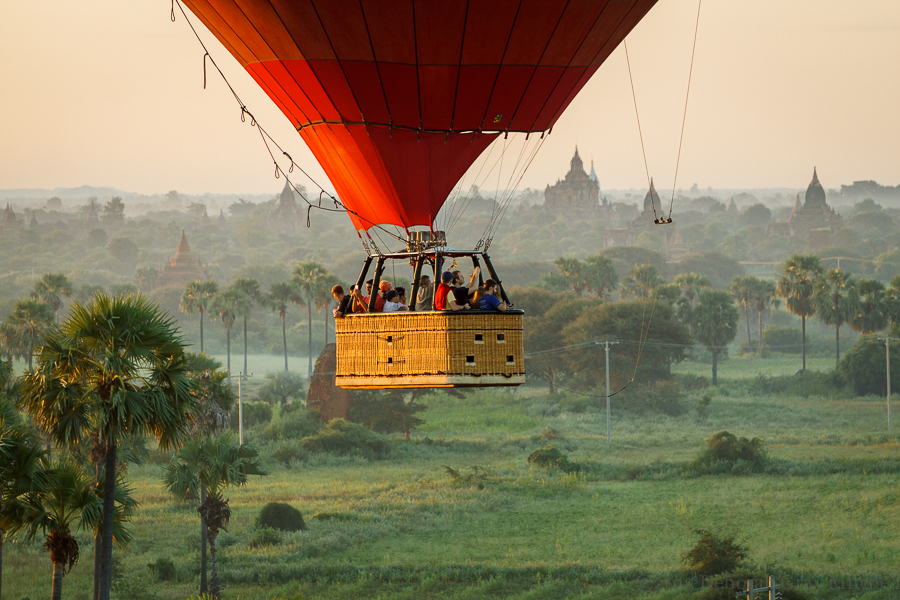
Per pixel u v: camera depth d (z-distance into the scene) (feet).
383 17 41.24
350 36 42.16
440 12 41.04
